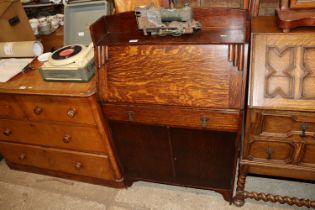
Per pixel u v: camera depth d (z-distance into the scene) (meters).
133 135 1.54
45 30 2.31
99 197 1.88
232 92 1.23
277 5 1.56
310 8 1.24
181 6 1.67
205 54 1.24
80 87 1.48
